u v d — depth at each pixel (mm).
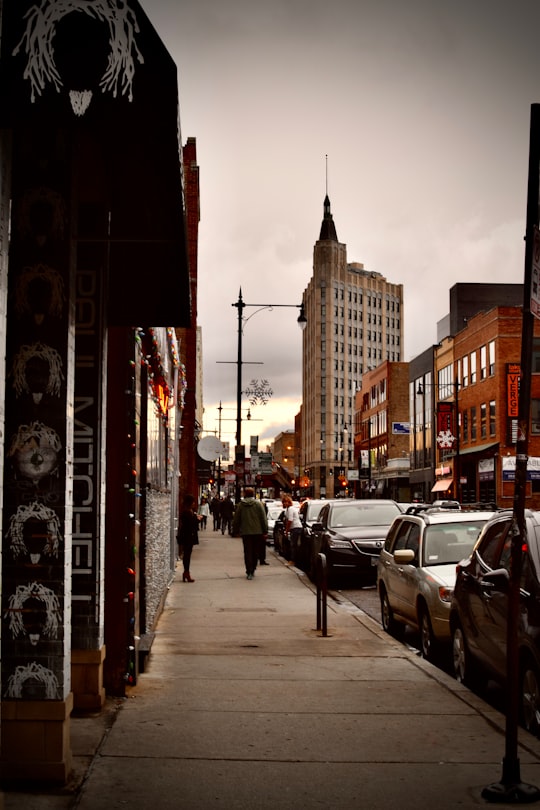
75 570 7461
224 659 10578
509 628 5781
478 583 8992
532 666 7199
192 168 34375
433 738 7047
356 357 184250
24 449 5672
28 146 5750
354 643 11875
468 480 63594
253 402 45750
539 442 56281
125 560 8312
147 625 10766
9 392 5684
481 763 6379
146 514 10266
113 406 8250
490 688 9805
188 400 34344
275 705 8148
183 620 14086
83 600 7539
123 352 8266
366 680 9359
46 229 5723
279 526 32438
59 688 5645
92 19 4434
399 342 195125
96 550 7434
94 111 4816
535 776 6059
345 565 19734
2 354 4227
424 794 5703
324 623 12523
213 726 7320
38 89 4461
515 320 57750
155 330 10461
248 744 6809
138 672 9453
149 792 5637
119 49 4453
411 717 7727
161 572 14766
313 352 181500
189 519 20578
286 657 10758
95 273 7277
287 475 129125
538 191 5809
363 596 18469
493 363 58906
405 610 12266
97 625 7570
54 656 5637
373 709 8023
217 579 21188
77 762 6207
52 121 4910
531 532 7938
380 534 20312
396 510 21859
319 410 177250
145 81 4516
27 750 5648
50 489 5676
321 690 8836
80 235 7281
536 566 7535
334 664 10297
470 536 12156
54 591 5656
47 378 5688
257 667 10062
